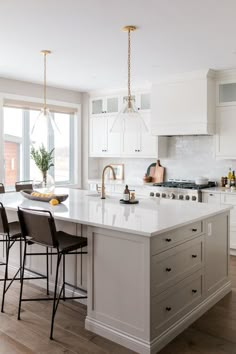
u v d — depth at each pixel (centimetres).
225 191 491
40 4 290
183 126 533
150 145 603
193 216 291
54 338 266
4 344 257
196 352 249
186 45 396
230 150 516
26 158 622
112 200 387
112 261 263
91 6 294
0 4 291
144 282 244
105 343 260
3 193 467
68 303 326
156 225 255
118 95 642
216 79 524
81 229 326
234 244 487
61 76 556
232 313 309
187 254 287
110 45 397
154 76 550
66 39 378
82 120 701
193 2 285
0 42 388
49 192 413
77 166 695
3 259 414
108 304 267
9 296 341
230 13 307
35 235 284
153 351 246
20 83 589
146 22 328
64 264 327
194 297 299
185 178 601
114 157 672
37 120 405
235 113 509
